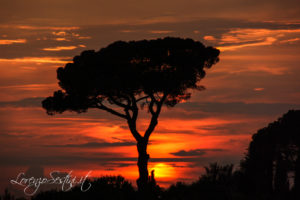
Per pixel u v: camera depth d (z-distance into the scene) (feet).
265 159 262.88
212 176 204.85
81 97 282.36
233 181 207.10
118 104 276.62
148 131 266.16
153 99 273.95
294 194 228.02
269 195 220.43
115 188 234.17
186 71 277.03
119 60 271.28
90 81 275.59
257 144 282.36
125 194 232.12
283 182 247.09
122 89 273.75
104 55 275.18
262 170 253.44
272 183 249.55
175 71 274.36
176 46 275.18
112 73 272.31
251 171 241.76
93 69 274.16
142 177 250.16
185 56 273.13
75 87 279.49
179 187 219.82
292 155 278.46
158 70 273.75
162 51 271.90
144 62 272.92
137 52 272.10
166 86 271.90
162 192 230.89
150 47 272.72
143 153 261.65
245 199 200.13
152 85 269.23
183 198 205.16
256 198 205.77
